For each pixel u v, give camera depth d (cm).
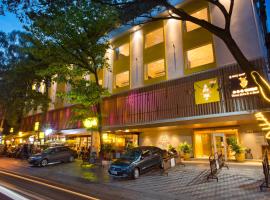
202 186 998
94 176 1341
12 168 1753
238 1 1695
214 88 1667
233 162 1546
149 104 2100
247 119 1468
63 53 1638
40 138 3061
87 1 1466
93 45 1623
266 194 817
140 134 2361
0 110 3362
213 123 1669
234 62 1630
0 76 2905
